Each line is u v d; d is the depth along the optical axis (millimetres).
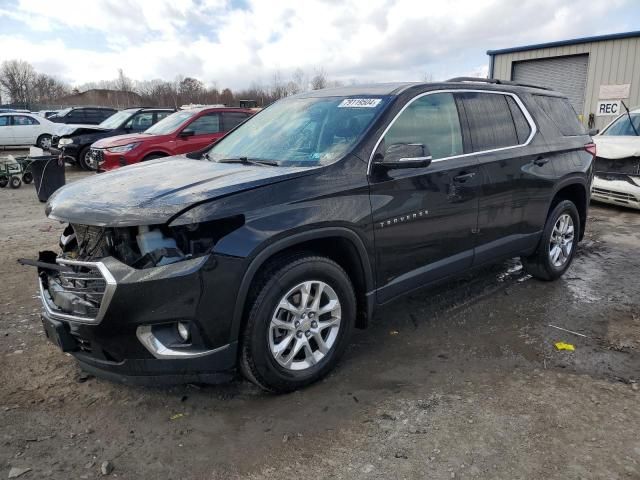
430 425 2840
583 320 4227
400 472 2482
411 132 3672
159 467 2553
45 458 2607
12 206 9719
